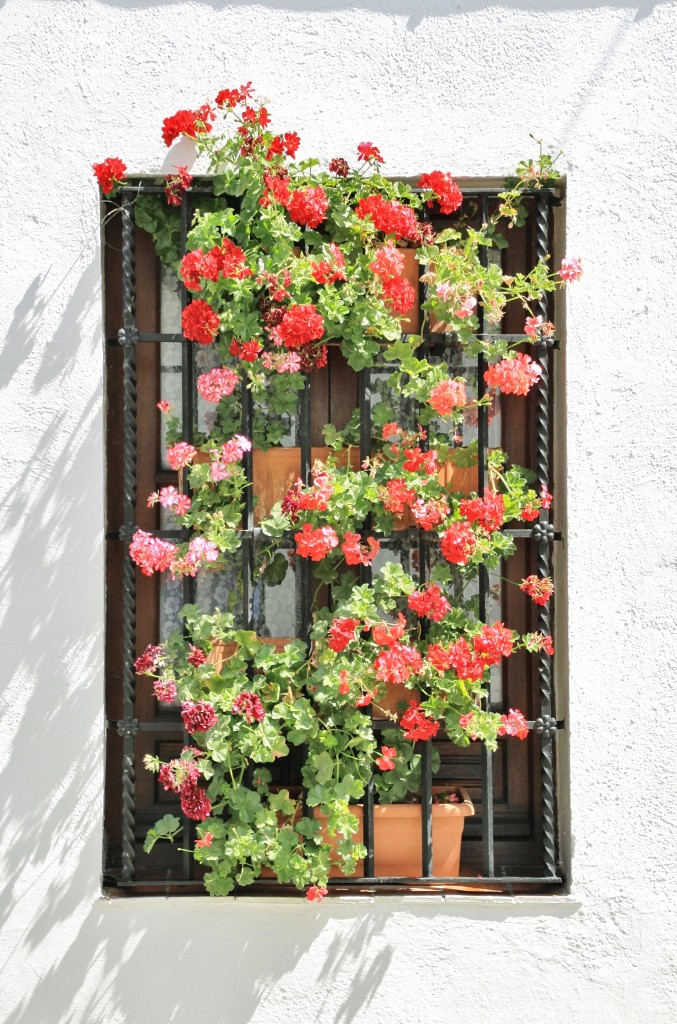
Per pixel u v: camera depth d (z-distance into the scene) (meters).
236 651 2.45
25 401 2.49
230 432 2.58
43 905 2.43
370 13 2.52
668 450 2.52
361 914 2.43
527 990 2.43
